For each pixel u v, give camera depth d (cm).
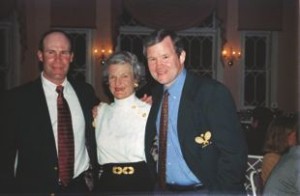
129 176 256
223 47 945
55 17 911
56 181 247
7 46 926
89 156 266
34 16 905
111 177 258
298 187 239
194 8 918
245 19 939
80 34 947
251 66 970
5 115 242
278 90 963
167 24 918
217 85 219
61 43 249
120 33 967
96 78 938
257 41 973
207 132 217
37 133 245
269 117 540
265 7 937
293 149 246
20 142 245
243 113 880
